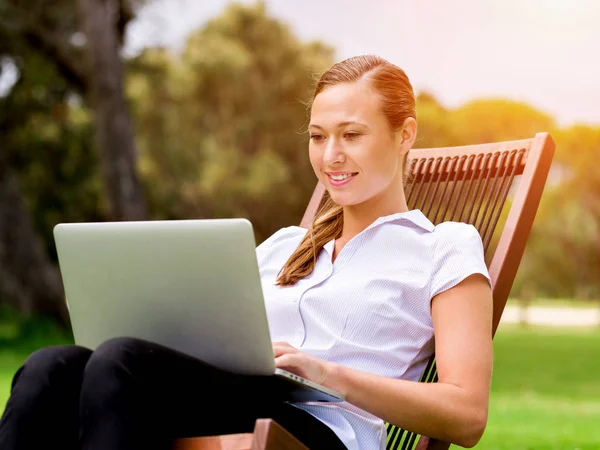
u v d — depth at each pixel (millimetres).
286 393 1888
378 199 2207
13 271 16312
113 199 14688
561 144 36000
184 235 1792
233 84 26109
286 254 2373
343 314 2102
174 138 24203
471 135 32406
